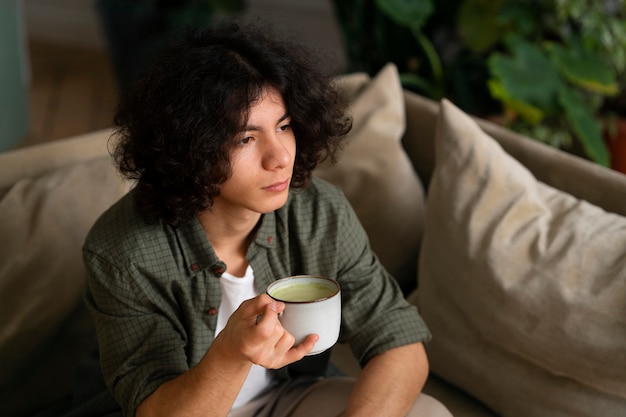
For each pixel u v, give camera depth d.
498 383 1.47
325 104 1.21
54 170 1.63
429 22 3.27
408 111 1.90
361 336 1.34
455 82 3.12
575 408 1.38
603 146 2.61
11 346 1.49
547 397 1.41
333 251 1.34
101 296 1.24
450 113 1.63
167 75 1.13
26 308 1.49
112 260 1.22
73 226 1.54
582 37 2.88
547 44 2.80
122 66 3.92
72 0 4.98
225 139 1.10
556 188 1.64
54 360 1.58
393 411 1.28
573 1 2.80
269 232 1.29
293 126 1.20
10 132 3.62
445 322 1.54
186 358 1.28
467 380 1.51
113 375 1.21
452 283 1.53
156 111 1.12
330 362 1.67
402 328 1.33
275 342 1.04
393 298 1.37
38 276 1.50
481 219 1.52
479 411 1.52
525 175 1.60
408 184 1.78
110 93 4.36
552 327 1.38
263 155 1.13
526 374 1.44
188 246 1.25
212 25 1.21
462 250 1.51
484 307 1.47
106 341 1.24
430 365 1.58
